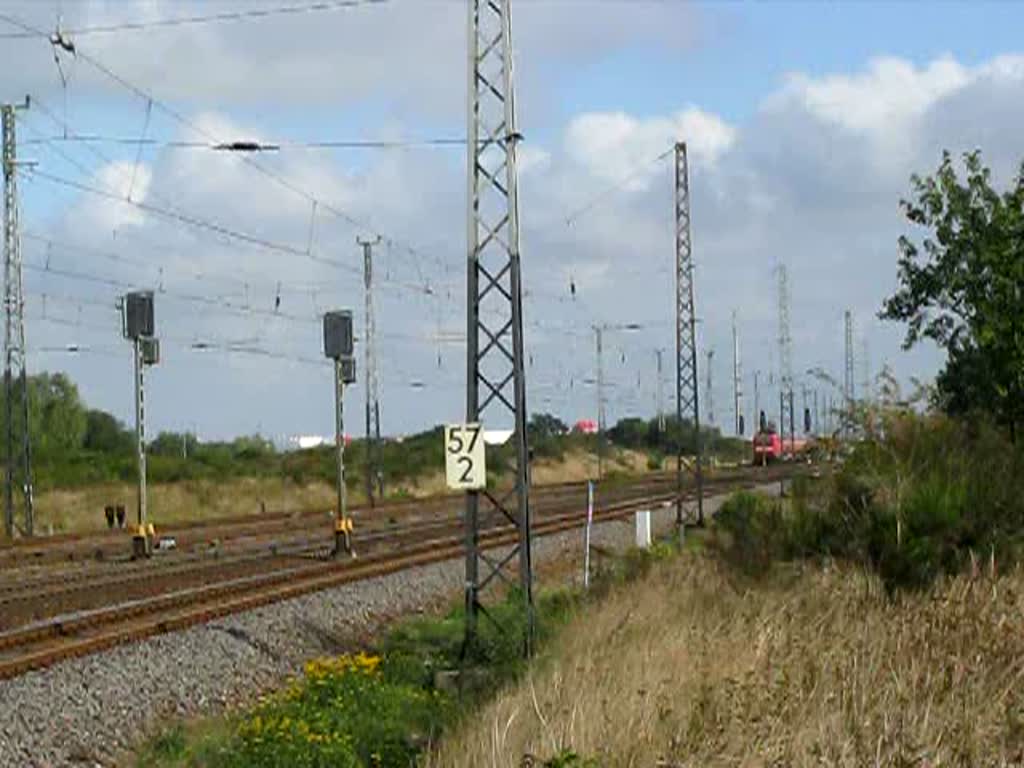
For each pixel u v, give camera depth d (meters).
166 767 18.38
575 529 59.28
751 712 14.02
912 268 31.50
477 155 27.33
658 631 20.88
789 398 140.50
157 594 35.44
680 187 63.59
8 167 63.25
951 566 23.67
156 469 100.88
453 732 17.28
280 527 65.00
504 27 27.27
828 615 19.69
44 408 125.12
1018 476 26.80
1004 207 30.55
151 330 52.56
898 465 26.81
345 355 48.22
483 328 27.47
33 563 47.00
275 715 19.75
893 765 12.48
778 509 28.92
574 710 14.97
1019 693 14.92
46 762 18.47
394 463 120.31
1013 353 30.02
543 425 153.88
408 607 35.94
